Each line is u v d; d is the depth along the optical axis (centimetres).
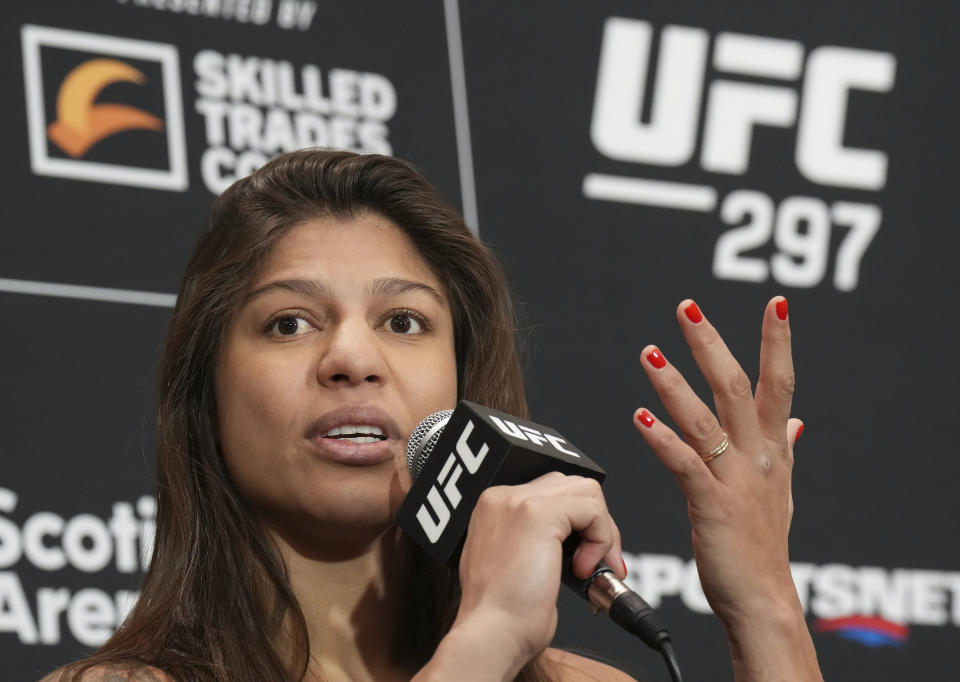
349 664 248
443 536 214
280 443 236
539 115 475
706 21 495
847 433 481
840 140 498
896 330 493
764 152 492
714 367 233
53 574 400
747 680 234
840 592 470
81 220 421
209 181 436
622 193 479
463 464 214
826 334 486
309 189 257
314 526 239
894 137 503
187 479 250
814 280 489
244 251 250
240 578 244
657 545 458
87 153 425
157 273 426
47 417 408
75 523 404
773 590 236
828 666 462
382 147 455
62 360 413
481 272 274
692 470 231
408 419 240
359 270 248
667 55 489
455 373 258
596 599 201
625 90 485
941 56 513
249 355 243
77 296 417
